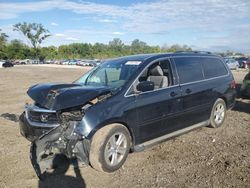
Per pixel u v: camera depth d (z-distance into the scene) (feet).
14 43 384.27
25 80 80.43
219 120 25.45
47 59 387.75
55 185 15.62
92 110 16.69
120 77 19.67
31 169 17.52
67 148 16.37
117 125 17.30
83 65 244.01
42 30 386.73
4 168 17.65
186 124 22.09
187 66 22.63
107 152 16.78
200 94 22.94
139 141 18.78
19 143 21.95
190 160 18.40
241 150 19.97
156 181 15.72
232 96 26.50
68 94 17.20
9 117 29.22
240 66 152.56
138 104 18.39
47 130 17.31
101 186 15.42
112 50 389.39
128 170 17.22
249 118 29.09
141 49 337.72
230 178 15.89
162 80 20.47
